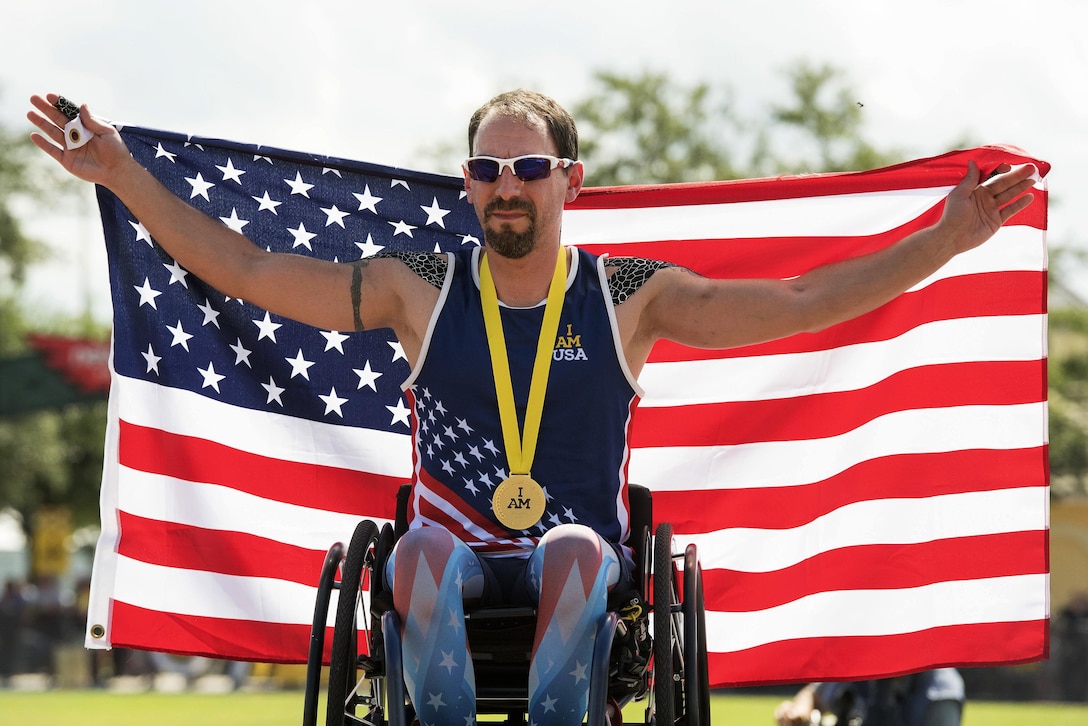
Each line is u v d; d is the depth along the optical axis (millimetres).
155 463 8211
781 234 8477
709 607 8586
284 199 8289
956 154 8109
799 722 9641
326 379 8414
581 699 5582
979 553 8305
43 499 60875
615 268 6348
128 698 27500
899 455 8406
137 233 8094
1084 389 49562
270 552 8367
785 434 8570
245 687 34031
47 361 38531
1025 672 30422
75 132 6605
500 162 6055
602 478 6141
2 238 58438
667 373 8648
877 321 8453
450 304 6258
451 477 6184
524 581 5891
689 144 42969
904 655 8367
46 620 34938
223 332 8266
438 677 5539
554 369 6145
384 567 6004
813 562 8516
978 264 8312
